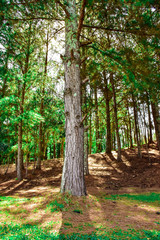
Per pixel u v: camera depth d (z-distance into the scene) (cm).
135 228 388
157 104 1333
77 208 514
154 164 1409
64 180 612
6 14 626
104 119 2431
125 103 2084
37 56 1496
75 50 705
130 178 1212
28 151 1408
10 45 1040
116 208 554
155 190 891
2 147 1577
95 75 888
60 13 716
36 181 1230
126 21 562
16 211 531
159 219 456
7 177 1455
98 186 1038
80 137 647
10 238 336
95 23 765
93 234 349
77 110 666
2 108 1166
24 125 1362
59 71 1479
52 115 1633
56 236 340
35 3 612
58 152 3048
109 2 505
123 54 643
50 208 515
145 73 593
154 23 529
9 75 1184
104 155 1912
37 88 1458
